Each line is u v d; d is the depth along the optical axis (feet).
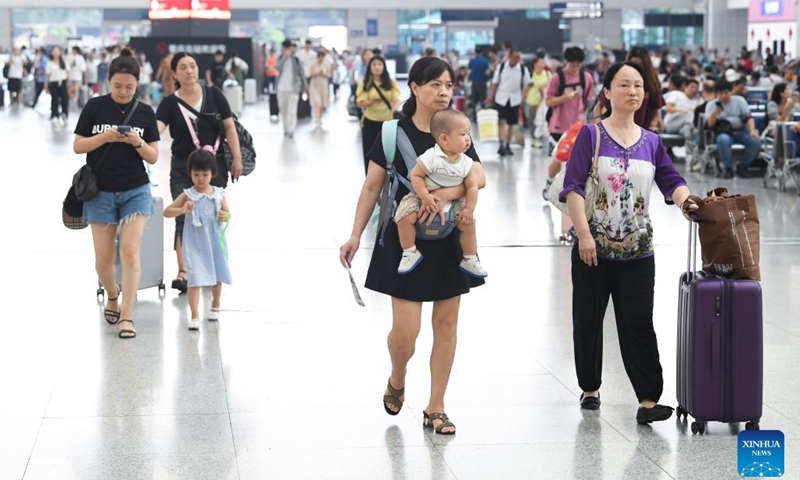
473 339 25.04
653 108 27.86
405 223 17.76
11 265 33.09
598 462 17.49
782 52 120.47
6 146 70.59
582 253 18.57
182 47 125.59
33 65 133.49
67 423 19.30
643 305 19.12
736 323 18.21
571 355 23.77
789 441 18.37
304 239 37.91
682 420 19.51
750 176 56.34
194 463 17.43
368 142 48.60
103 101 25.49
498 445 18.25
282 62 79.87
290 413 19.88
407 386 21.45
